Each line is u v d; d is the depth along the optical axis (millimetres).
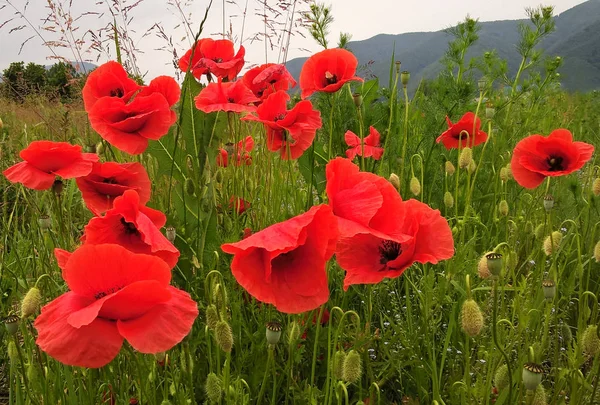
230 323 429
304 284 300
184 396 353
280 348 438
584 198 693
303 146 585
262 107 566
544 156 535
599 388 409
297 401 393
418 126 850
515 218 648
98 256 268
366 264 351
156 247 324
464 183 748
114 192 463
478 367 443
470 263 483
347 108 792
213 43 699
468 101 852
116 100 478
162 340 260
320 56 592
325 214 289
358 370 309
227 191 651
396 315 488
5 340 495
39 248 566
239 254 293
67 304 271
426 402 426
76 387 424
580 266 415
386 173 733
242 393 354
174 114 510
